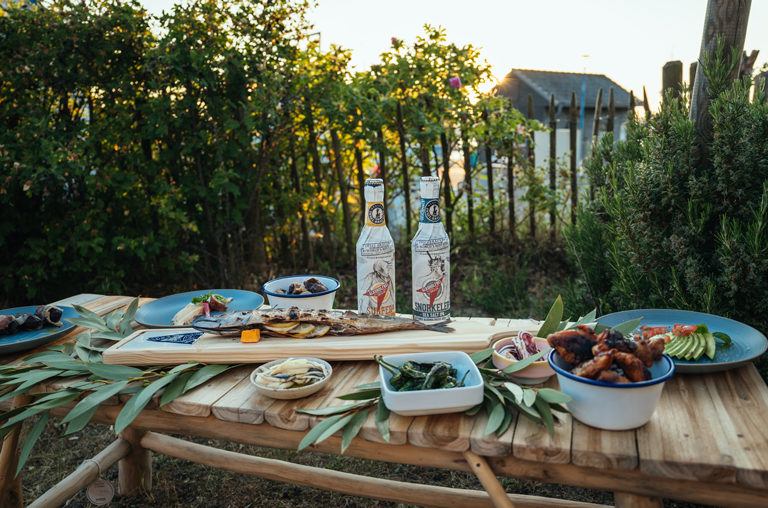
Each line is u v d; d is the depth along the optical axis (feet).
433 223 4.98
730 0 6.42
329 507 7.02
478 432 3.48
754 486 2.97
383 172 15.24
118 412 4.50
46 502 5.42
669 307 6.40
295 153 14.94
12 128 11.89
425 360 4.04
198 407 4.04
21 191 11.85
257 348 4.60
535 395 3.55
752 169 5.90
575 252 8.85
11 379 4.66
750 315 5.87
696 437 3.32
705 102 6.63
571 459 3.26
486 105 15.07
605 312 8.20
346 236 15.97
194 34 11.89
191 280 14.05
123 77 12.00
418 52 15.12
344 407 3.78
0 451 5.24
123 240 12.17
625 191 7.05
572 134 15.21
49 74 11.68
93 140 11.84
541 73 40.42
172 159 12.96
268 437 4.11
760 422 3.47
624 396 3.29
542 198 15.33
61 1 11.57
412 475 7.64
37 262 12.28
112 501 7.11
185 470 7.89
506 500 3.43
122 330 5.61
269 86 12.60
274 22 12.69
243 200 13.33
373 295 5.08
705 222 6.29
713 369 4.07
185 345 4.76
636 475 3.33
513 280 14.06
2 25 11.41
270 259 15.53
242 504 7.09
